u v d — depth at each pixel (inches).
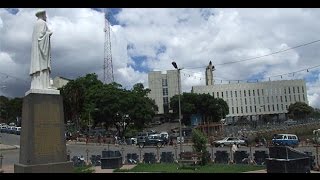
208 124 3275.1
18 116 4308.6
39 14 704.4
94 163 1119.6
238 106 6225.4
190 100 4377.5
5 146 1932.8
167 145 2162.9
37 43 689.0
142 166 1016.9
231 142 1994.3
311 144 1948.8
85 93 3097.9
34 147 634.2
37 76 681.6
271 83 6279.5
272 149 730.8
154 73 6112.2
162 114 5772.6
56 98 675.4
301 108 5403.5
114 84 3019.2
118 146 2108.8
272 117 6097.4
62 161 660.7
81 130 3216.0
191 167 951.6
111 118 2817.4
